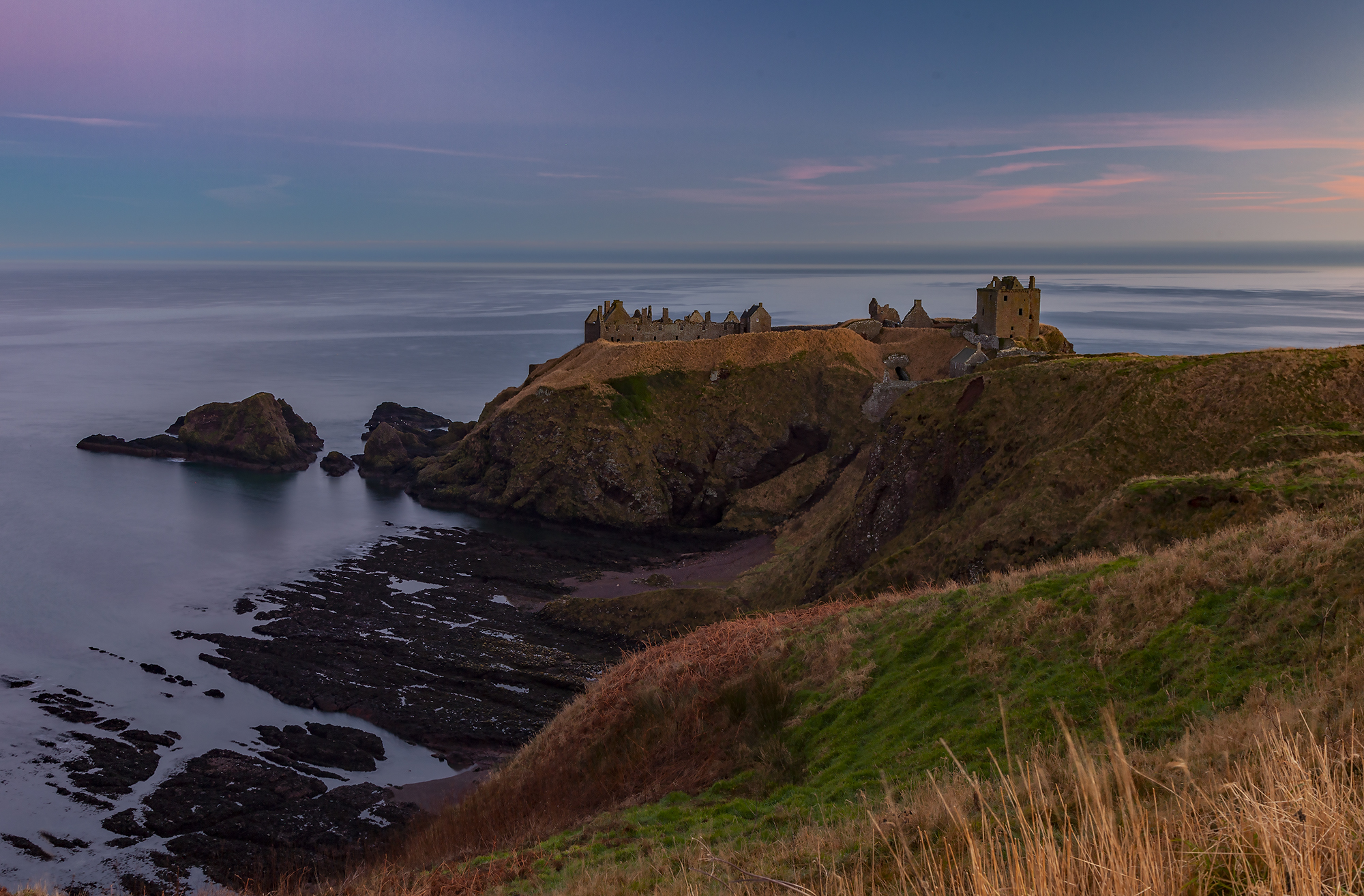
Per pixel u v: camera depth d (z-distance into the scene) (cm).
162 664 5306
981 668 1834
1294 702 1078
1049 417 4969
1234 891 512
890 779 1566
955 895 694
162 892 3164
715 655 2659
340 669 5234
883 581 4294
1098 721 1434
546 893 1496
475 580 7094
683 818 1825
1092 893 514
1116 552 2983
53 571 7038
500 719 4641
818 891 934
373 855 3347
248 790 3903
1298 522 1839
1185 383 4347
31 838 3522
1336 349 4253
